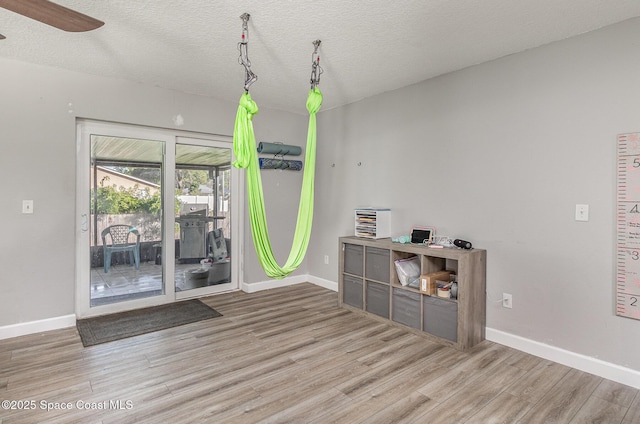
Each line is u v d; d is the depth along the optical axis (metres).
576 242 2.45
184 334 3.00
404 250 3.11
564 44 2.49
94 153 3.37
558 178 2.53
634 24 2.20
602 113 2.33
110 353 2.63
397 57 2.84
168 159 3.79
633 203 2.21
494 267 2.87
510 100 2.77
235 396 2.08
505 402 2.04
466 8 2.11
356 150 4.12
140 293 3.70
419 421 1.86
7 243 2.90
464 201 3.08
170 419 1.86
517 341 2.73
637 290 2.20
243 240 4.38
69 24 1.70
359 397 2.08
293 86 3.59
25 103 2.94
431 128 3.33
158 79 3.39
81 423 1.82
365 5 2.08
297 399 2.05
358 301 3.56
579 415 1.92
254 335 2.99
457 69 3.10
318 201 4.68
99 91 3.28
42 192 3.04
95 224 3.42
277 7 2.10
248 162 2.40
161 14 2.19
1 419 1.85
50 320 3.07
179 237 3.94
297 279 4.77
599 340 2.35
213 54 2.79
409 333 3.06
